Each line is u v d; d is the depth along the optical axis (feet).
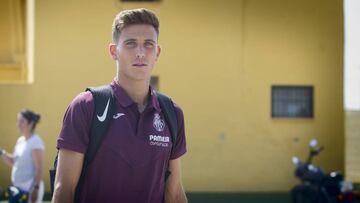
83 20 46.32
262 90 47.01
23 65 57.88
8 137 45.55
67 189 8.82
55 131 45.80
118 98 9.14
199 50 46.83
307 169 35.42
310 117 47.37
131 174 8.98
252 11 47.06
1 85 45.68
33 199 25.07
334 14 47.29
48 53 46.11
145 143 9.08
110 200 8.96
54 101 45.96
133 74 9.25
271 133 46.96
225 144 46.75
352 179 47.26
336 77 47.34
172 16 46.75
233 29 46.98
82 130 8.89
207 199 43.47
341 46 47.26
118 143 8.90
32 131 25.38
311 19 47.29
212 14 46.91
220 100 46.88
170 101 9.75
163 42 46.68
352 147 47.70
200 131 46.73
